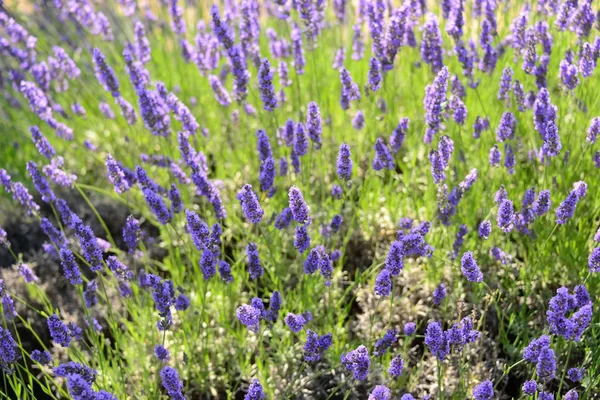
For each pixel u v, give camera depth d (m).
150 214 1.31
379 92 1.34
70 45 1.58
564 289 0.86
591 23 1.11
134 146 1.43
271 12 1.54
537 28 1.12
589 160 1.16
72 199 1.37
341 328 1.09
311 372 1.07
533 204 1.01
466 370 1.02
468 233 1.13
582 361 1.04
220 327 1.14
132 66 1.16
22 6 1.80
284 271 1.18
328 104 1.34
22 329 1.17
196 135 1.27
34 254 1.27
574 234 1.11
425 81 1.37
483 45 1.16
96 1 1.60
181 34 1.46
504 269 1.11
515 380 1.06
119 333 1.10
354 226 1.24
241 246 1.21
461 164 1.21
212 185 1.06
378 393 0.84
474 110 1.31
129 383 1.08
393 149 1.14
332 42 1.51
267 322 1.08
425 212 1.22
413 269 1.17
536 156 1.13
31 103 1.21
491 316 1.12
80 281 0.96
